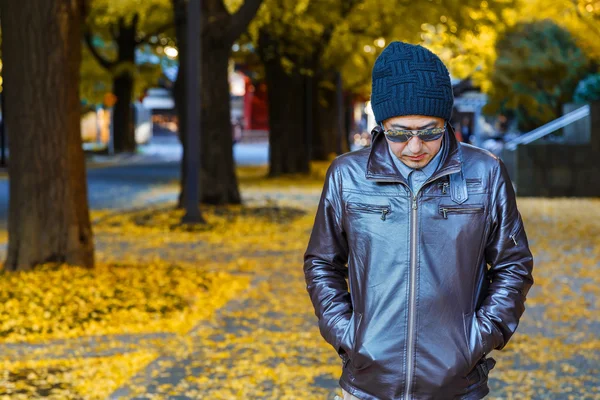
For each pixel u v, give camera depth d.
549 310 8.12
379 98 2.79
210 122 18.06
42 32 9.08
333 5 21.44
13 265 9.26
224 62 18.12
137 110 77.62
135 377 5.82
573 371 6.08
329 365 6.23
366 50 26.09
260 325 7.49
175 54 37.84
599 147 21.31
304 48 26.61
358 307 2.89
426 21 19.86
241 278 9.83
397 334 2.81
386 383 2.82
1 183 25.64
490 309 2.83
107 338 6.94
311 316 7.89
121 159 45.16
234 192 18.27
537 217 16.91
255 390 5.56
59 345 6.67
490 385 5.75
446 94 2.76
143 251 12.24
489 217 2.84
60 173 9.30
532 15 22.28
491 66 30.64
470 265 2.82
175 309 7.88
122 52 41.41
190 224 14.84
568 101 31.50
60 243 9.33
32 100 9.17
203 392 5.52
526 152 21.42
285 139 29.78
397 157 2.84
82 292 8.05
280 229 14.95
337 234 3.00
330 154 35.22
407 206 2.84
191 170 14.87
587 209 18.55
